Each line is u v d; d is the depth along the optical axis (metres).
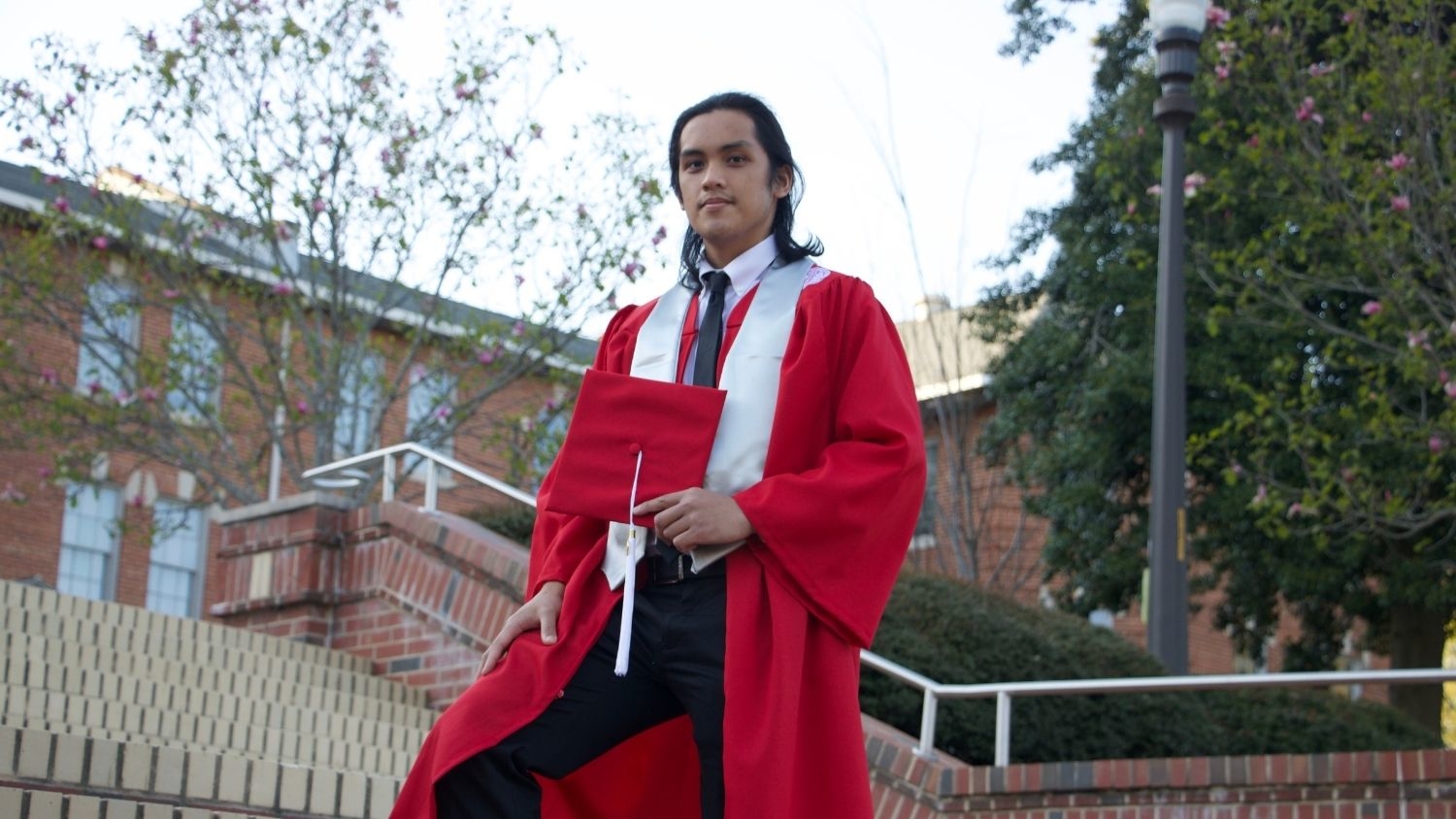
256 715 7.18
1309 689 11.12
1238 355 17.05
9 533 23.95
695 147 3.44
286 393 16.41
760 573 3.17
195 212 15.91
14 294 15.80
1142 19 19.61
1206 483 18.27
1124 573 18.22
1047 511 19.12
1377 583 18.47
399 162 15.54
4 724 5.38
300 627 9.47
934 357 25.73
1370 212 12.86
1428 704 18.16
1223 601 19.56
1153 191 14.09
